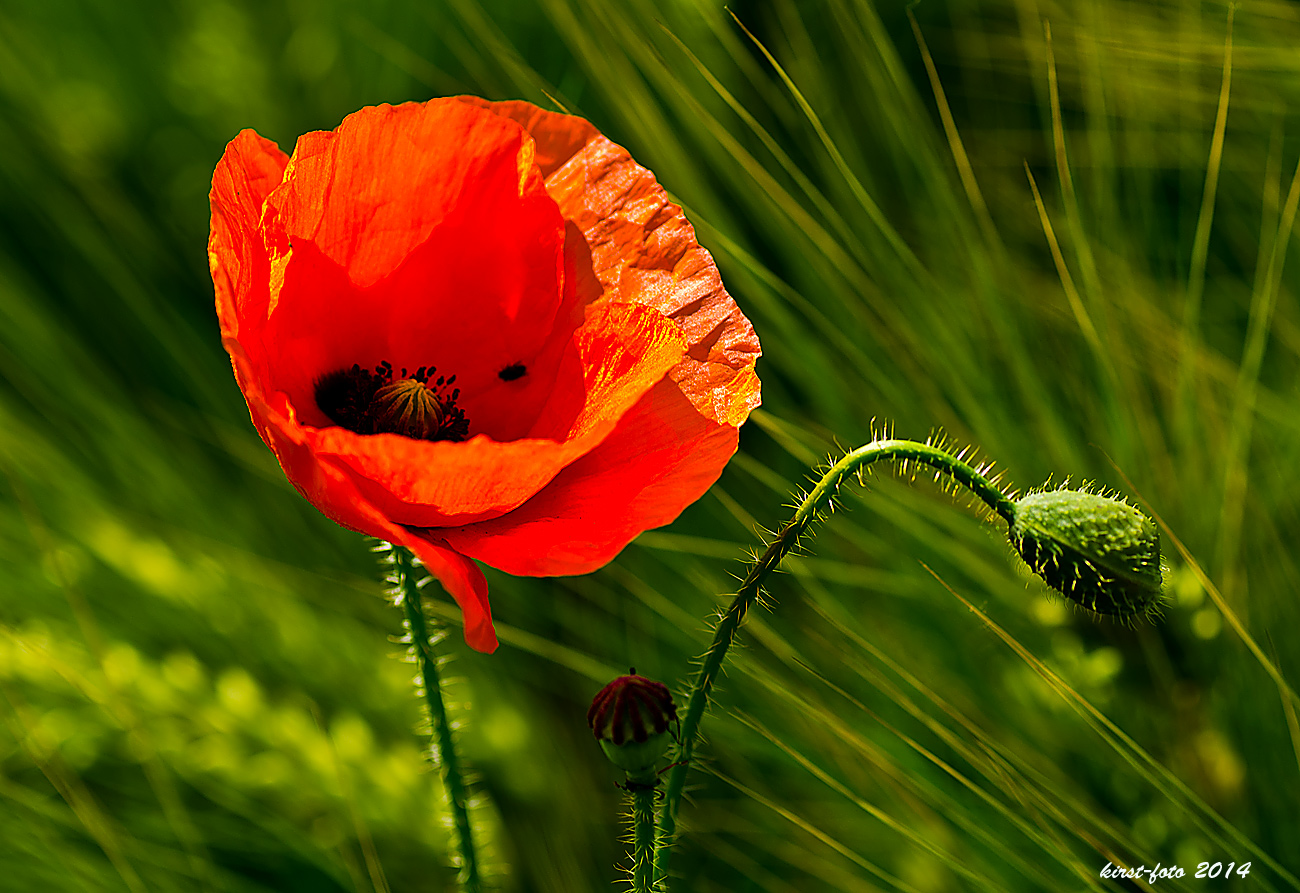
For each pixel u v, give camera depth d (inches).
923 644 30.5
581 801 29.8
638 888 23.3
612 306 23.7
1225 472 29.0
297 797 28.2
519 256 23.7
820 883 29.6
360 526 22.8
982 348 30.4
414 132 23.3
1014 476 29.5
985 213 29.8
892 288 30.5
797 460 31.7
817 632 29.9
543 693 31.8
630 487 23.4
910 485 30.2
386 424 23.5
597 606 32.2
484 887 26.5
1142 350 30.7
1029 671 29.3
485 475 22.6
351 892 29.1
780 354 31.4
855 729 29.4
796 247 31.3
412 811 28.2
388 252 23.6
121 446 33.1
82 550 30.6
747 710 29.9
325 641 30.4
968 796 29.4
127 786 29.4
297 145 23.1
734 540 31.8
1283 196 32.5
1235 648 28.7
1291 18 33.5
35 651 27.6
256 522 32.9
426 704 24.0
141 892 27.7
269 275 23.2
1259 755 28.8
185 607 29.9
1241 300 32.9
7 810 28.8
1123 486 29.1
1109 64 33.0
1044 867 28.9
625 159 24.0
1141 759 29.0
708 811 30.0
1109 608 23.8
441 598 31.7
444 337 23.9
